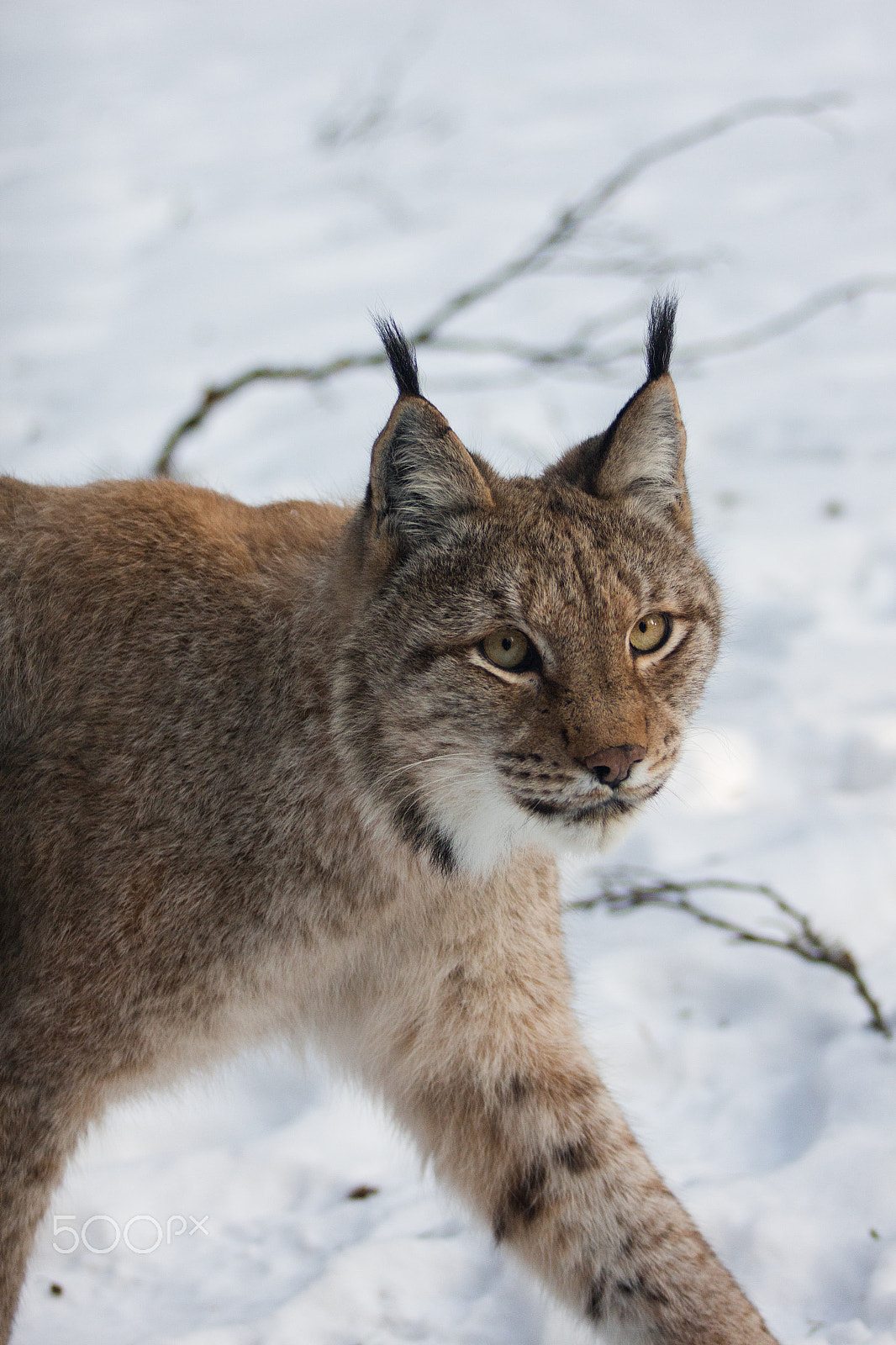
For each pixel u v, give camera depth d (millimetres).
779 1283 7059
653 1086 8758
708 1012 9305
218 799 6688
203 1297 7559
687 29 38062
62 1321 7430
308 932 6820
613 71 34938
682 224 25422
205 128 32906
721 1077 8734
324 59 37406
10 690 6922
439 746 6578
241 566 7137
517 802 6508
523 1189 7168
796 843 10445
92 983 6465
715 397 19344
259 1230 8039
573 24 38969
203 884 6613
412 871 6840
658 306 7129
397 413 6586
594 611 6469
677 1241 6883
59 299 23641
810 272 22922
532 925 7148
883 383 19203
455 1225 7867
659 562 6801
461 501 6695
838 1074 8305
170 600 6988
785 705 12328
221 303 22969
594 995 9305
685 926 9867
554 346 20641
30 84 37250
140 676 6852
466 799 6672
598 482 7000
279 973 6836
